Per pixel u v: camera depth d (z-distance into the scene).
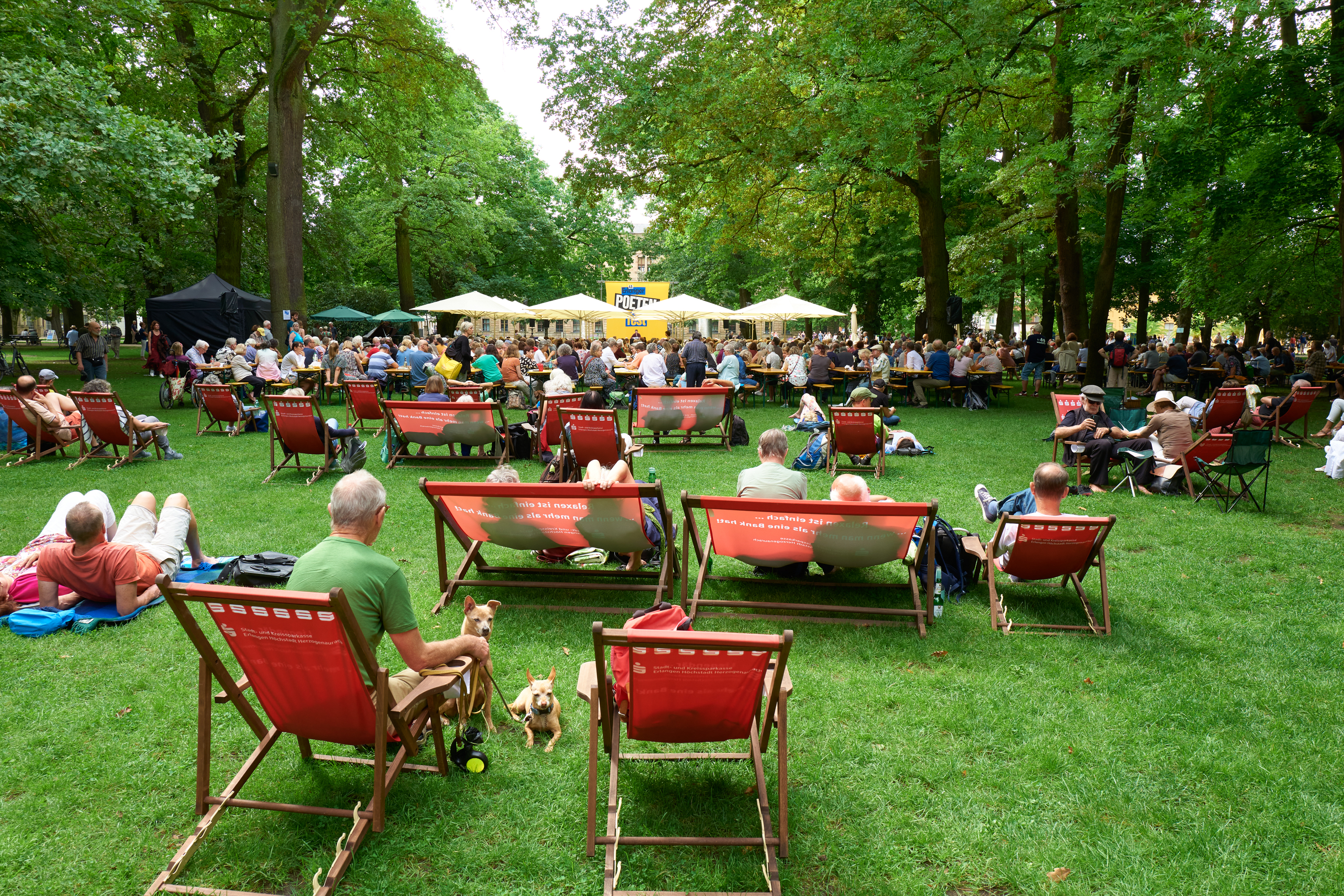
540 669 4.41
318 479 9.12
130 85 22.44
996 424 14.61
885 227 32.44
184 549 5.44
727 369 17.89
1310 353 20.83
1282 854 2.94
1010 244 26.84
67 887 2.72
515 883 2.77
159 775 3.34
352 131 26.88
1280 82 14.99
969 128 16.98
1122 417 10.21
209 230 27.39
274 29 20.27
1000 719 3.90
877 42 15.04
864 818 3.14
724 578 5.67
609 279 50.41
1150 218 19.52
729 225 23.58
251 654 2.83
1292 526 7.55
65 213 14.58
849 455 10.25
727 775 3.42
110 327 31.50
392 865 2.83
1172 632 5.02
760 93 17.64
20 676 4.20
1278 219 18.03
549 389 12.58
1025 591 5.75
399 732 3.02
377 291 44.91
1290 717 3.94
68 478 9.10
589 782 2.86
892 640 4.86
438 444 9.96
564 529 5.12
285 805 2.96
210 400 12.07
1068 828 3.09
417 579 5.82
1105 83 16.09
